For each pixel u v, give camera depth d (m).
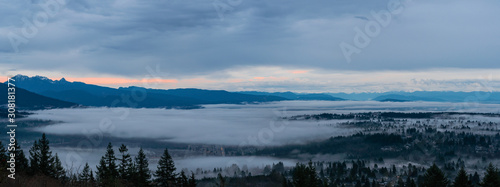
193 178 62.12
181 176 60.72
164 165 59.69
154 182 58.94
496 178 56.16
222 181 30.84
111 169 53.38
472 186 61.22
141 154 59.62
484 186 57.12
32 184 17.14
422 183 69.31
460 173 62.69
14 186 15.98
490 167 57.81
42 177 19.50
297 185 69.38
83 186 20.98
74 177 21.56
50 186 18.34
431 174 67.62
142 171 57.00
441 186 65.75
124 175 55.06
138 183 55.25
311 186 69.25
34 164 48.78
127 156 57.59
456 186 62.34
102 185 23.45
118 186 25.66
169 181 59.25
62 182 20.61
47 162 48.53
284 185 80.69
